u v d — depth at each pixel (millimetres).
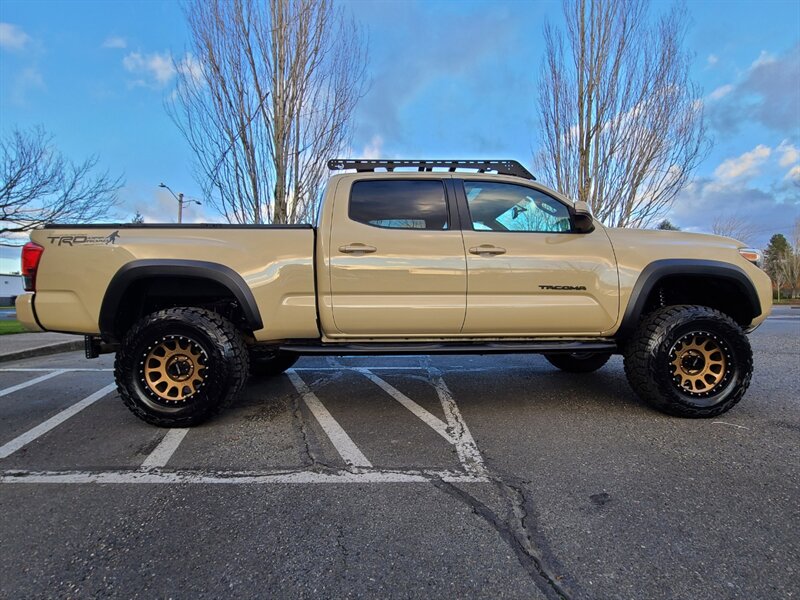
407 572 1822
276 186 8734
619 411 3871
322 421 3656
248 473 2715
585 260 3631
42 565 1872
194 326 3320
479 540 2033
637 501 2359
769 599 1661
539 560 1893
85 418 3748
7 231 16438
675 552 1937
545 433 3357
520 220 3799
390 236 3523
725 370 3611
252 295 3389
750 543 1993
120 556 1930
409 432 3406
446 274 3512
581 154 11344
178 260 3328
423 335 3621
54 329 3383
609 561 1882
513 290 3570
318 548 1978
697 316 3549
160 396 3414
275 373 5316
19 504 2361
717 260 3719
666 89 10766
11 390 4746
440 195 3709
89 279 3309
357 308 3475
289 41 8625
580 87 11195
